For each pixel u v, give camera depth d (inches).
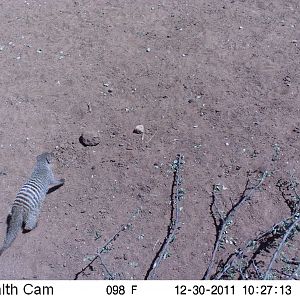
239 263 106.0
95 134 126.3
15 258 112.3
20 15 158.9
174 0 156.9
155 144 124.6
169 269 108.0
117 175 121.1
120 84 136.6
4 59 146.6
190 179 118.2
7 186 121.7
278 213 111.8
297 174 116.0
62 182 120.6
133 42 145.7
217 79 133.7
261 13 148.7
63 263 110.8
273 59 136.2
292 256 106.5
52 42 149.3
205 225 112.2
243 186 116.0
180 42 143.6
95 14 155.9
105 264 109.6
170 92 133.0
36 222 115.5
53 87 138.3
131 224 114.0
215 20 148.2
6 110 135.0
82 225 115.2
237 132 123.8
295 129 122.5
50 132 129.8
